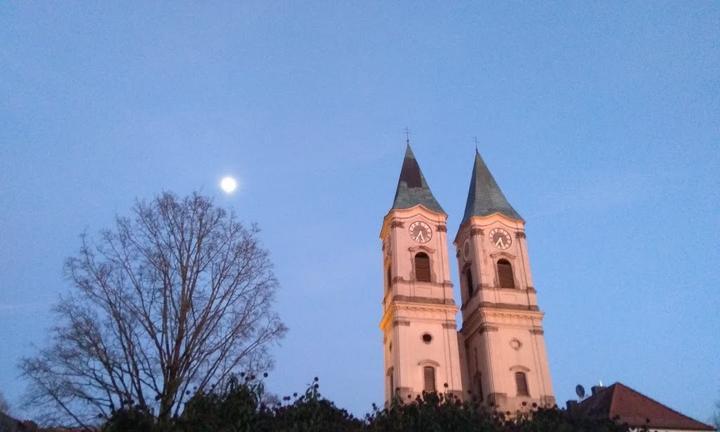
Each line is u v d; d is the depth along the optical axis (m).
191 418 21.12
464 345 67.38
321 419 22.77
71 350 26.73
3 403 36.25
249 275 32.28
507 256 67.06
